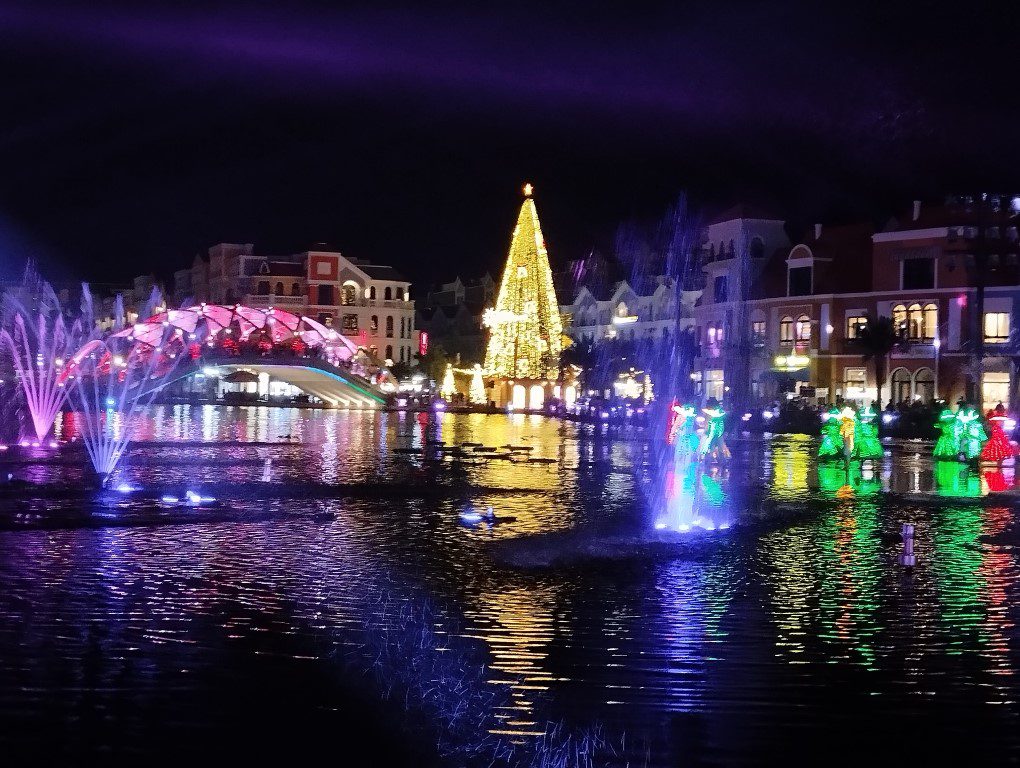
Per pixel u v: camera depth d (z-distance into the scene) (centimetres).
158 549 1928
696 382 8581
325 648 1302
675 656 1282
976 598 1583
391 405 10438
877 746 1016
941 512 2509
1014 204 6719
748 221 8212
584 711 1102
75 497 2634
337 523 2277
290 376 9912
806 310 7606
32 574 1695
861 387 7269
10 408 7262
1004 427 3844
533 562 1834
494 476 3375
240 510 2444
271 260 12644
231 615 1449
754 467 3741
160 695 1130
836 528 2253
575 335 11356
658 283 9975
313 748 1004
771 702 1128
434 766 970
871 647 1321
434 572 1745
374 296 12662
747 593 1612
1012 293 6688
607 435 5816
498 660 1261
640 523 2308
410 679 1191
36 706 1093
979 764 980
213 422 6594
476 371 10538
